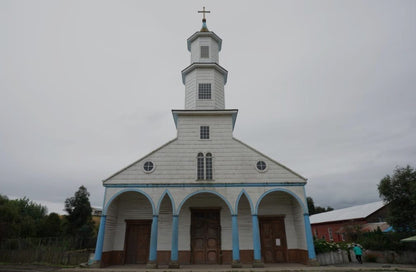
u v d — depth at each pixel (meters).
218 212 16.95
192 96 19.33
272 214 17.03
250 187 15.73
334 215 37.94
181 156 16.50
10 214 31.09
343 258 17.28
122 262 15.82
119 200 17.11
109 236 15.52
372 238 19.45
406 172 19.05
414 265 15.79
